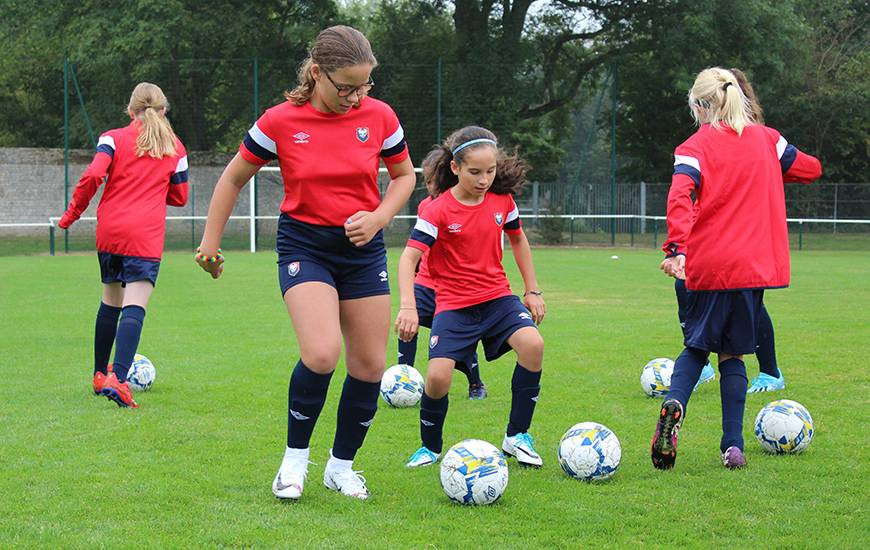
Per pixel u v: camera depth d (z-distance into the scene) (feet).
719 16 102.63
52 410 20.21
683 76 102.63
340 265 13.96
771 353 22.33
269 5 104.17
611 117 94.22
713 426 18.90
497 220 16.38
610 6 106.73
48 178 99.86
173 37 93.61
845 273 61.21
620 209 94.63
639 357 27.84
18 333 33.04
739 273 15.71
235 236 89.66
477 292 16.35
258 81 91.40
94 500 13.89
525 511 13.51
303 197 13.64
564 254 81.05
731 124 16.12
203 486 14.66
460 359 16.12
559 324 35.58
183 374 24.91
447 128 92.27
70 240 91.56
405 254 16.02
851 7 131.23
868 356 27.50
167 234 89.56
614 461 15.01
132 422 19.10
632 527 12.82
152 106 22.40
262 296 46.24
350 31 13.08
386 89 90.99
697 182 15.93
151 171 21.97
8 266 66.33
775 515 13.28
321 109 13.53
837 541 12.20
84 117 87.97
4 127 127.44
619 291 48.80
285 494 13.83
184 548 11.90
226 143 92.79
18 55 123.13
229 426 18.84
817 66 123.34
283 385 23.34
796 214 98.48
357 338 14.15
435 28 102.53
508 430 16.28
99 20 94.68
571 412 20.27
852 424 18.94
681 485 14.80
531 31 106.63
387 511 13.55
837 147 121.49
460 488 13.73
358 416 14.39
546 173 104.73
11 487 14.51
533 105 102.89
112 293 22.24
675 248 15.60
